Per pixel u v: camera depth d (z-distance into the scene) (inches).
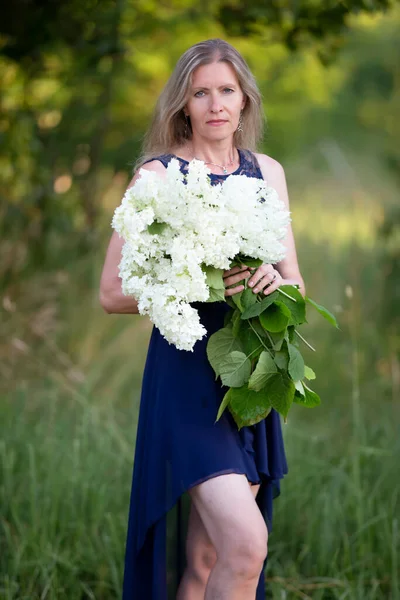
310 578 191.2
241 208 133.3
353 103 978.7
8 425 237.9
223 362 139.3
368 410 280.2
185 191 131.5
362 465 224.5
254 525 136.1
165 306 131.4
